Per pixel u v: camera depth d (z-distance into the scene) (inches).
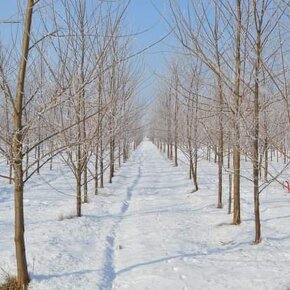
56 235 362.3
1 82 229.6
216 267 279.9
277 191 605.6
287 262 284.4
